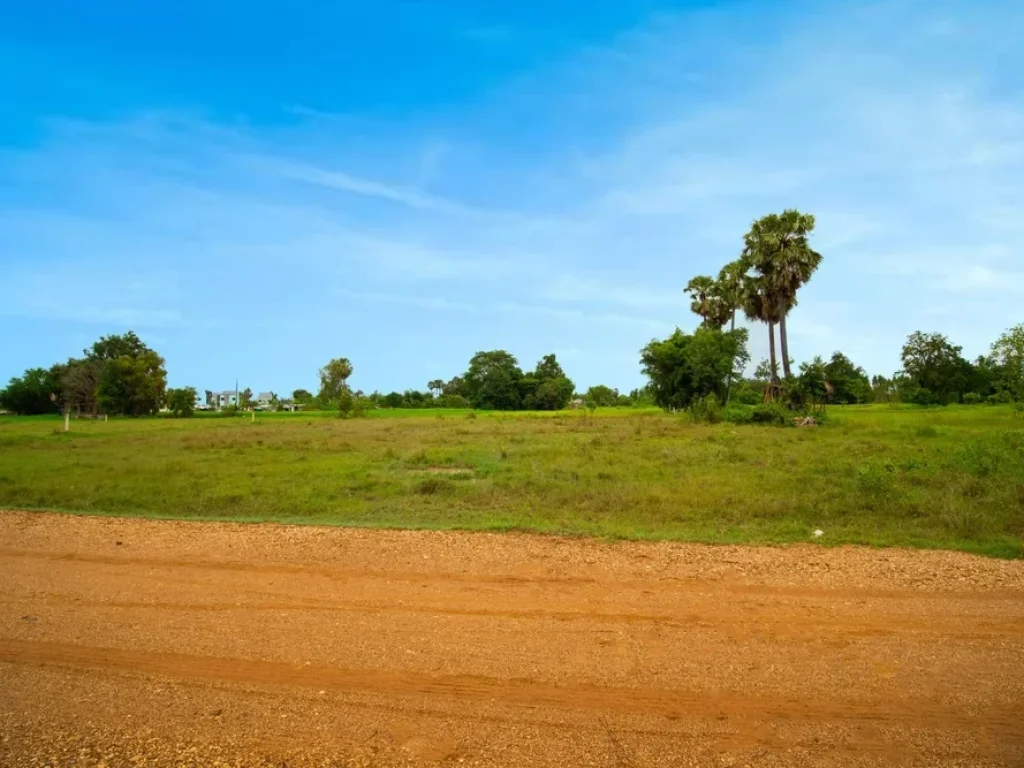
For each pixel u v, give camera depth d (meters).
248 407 110.56
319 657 4.73
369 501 12.77
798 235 41.78
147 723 3.84
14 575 6.73
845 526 9.76
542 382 116.81
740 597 6.03
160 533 8.63
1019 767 3.44
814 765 3.47
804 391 40.38
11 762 3.42
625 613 5.62
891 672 4.52
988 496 11.30
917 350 73.81
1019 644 4.99
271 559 7.30
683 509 11.18
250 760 3.47
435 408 115.50
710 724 3.86
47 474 16.77
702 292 59.62
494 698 4.15
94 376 86.94
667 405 56.06
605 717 3.93
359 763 3.45
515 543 8.05
